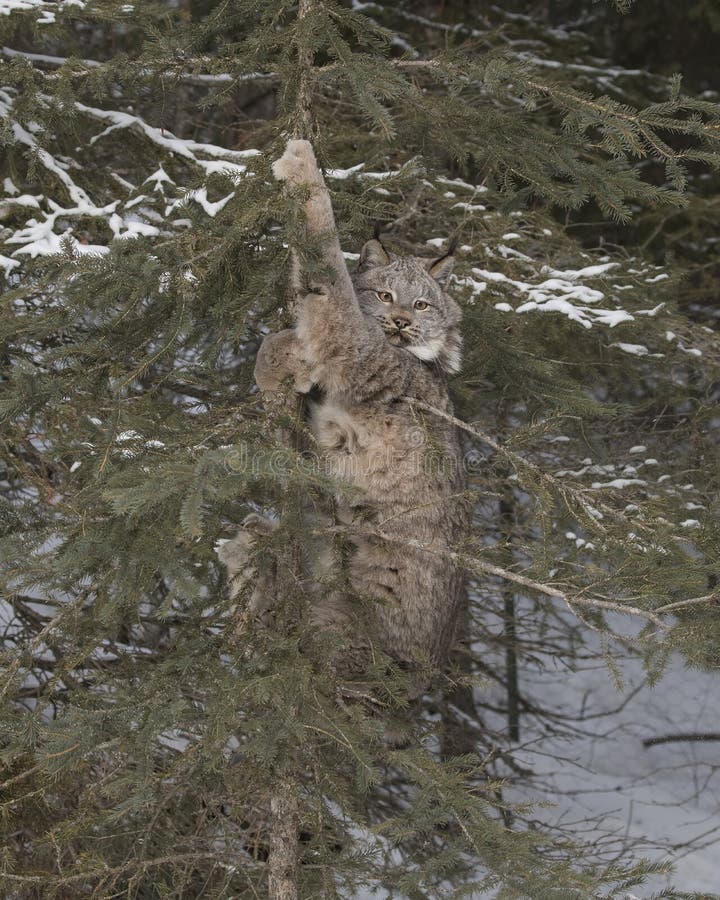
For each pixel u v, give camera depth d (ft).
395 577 17.76
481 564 15.14
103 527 13.17
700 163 42.11
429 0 36.11
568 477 26.09
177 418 15.44
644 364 27.04
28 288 16.46
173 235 18.21
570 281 25.18
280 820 15.74
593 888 12.55
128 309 14.60
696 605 13.98
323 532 15.26
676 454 28.63
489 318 21.16
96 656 22.15
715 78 43.47
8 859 15.78
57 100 19.20
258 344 21.97
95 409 16.26
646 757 43.60
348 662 16.84
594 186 18.02
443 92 26.23
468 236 26.43
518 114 26.37
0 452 19.83
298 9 17.13
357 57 16.02
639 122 16.35
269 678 13.35
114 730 13.39
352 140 24.23
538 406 22.63
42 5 20.99
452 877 16.90
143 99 25.66
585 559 21.35
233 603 15.07
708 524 19.16
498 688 43.19
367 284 19.83
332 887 14.83
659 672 13.57
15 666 14.64
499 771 36.22
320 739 15.24
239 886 18.06
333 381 17.30
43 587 14.03
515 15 37.65
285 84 17.15
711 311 38.93
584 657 32.32
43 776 16.74
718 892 31.53
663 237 40.09
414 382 18.22
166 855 16.93
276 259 15.66
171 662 14.02
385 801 26.81
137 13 20.98
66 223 21.11
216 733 12.91
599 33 42.80
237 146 26.30
